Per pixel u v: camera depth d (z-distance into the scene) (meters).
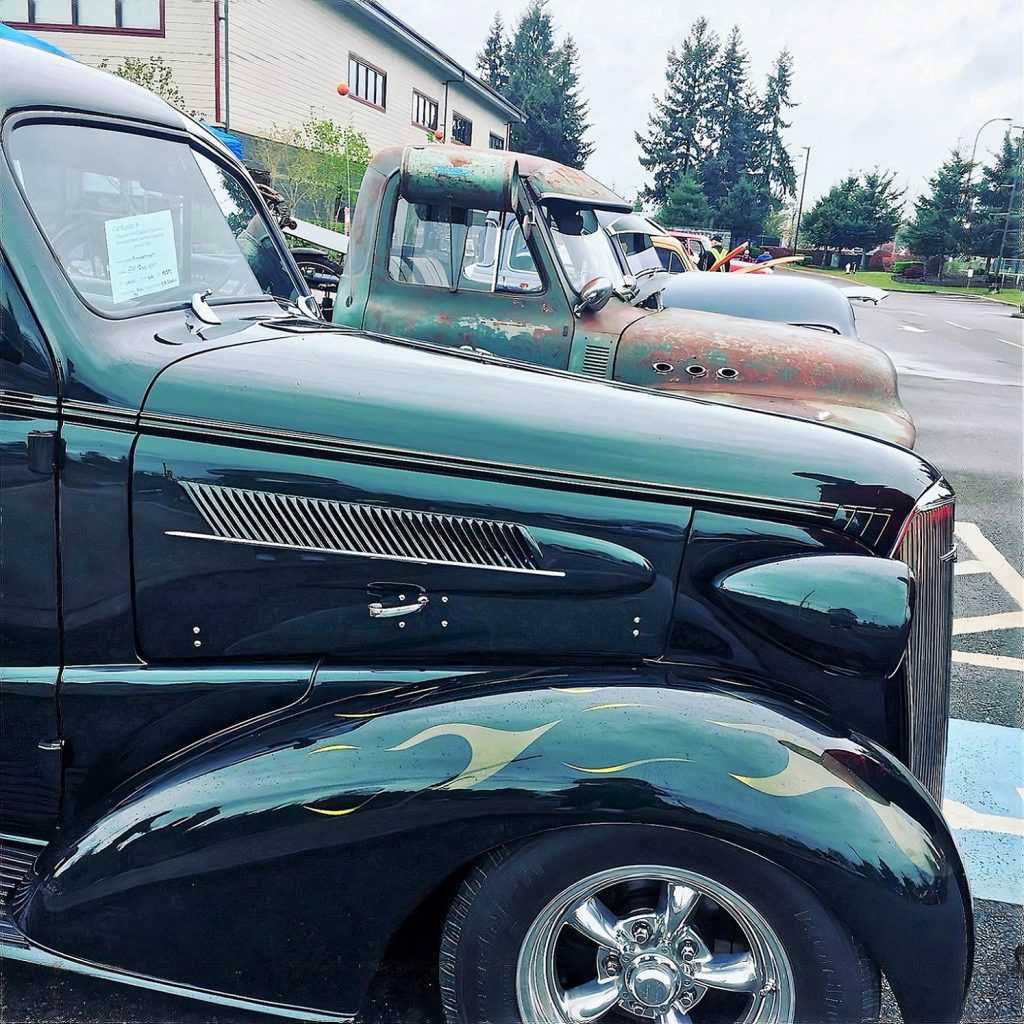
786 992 1.63
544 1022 1.68
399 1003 1.99
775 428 2.07
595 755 1.60
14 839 2.00
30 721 1.89
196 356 1.89
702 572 1.84
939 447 8.02
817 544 1.87
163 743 1.90
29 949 1.75
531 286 4.48
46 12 12.45
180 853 1.68
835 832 1.53
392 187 4.49
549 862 1.61
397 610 1.85
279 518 1.81
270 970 1.72
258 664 1.87
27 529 1.81
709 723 1.65
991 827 2.78
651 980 1.68
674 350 4.45
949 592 2.08
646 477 1.86
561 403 2.00
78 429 1.77
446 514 1.82
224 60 12.40
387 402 1.86
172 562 1.82
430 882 1.64
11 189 1.77
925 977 1.57
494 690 1.75
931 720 2.06
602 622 1.84
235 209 2.59
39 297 1.75
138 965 1.73
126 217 2.08
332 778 1.65
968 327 20.59
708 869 1.58
